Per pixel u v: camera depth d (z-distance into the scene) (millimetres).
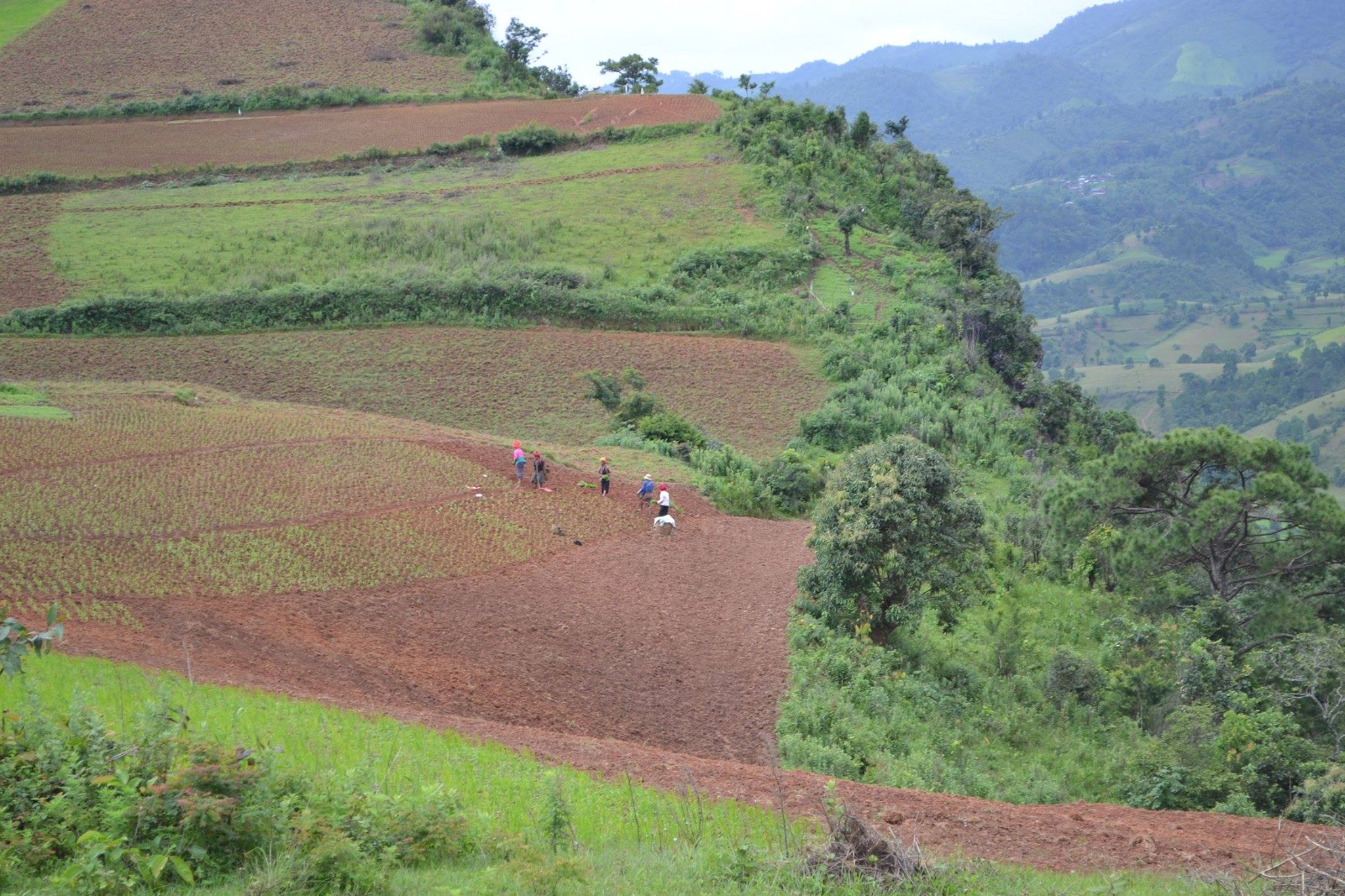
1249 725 20422
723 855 10836
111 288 70250
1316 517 29875
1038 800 19875
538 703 22172
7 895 8609
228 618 23531
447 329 70125
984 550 31984
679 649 26609
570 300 73062
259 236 81750
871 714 23016
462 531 33188
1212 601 28562
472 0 142375
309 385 60812
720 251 83250
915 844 10930
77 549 27078
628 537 36125
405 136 107875
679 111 113562
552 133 107000
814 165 99500
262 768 10430
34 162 97125
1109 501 34781
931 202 96125
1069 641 30453
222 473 35844
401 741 15211
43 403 44219
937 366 69500
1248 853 12867
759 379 67312
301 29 133375
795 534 40406
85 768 10531
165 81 119188
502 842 11055
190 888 9188
